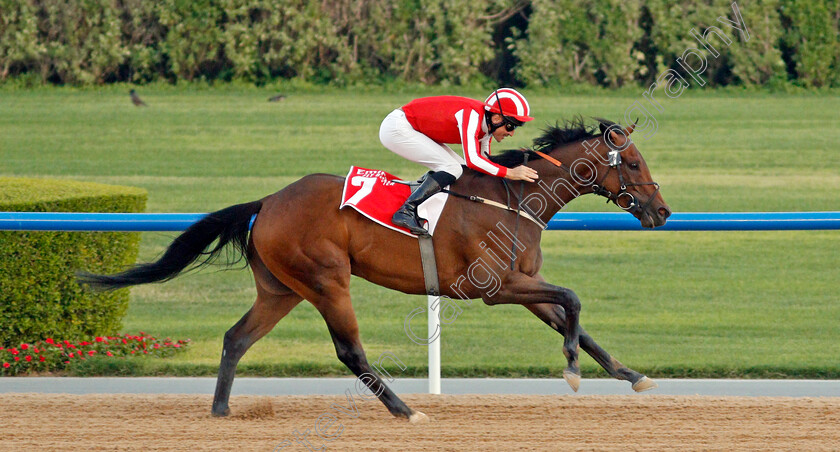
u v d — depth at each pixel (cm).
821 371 689
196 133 1972
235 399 589
